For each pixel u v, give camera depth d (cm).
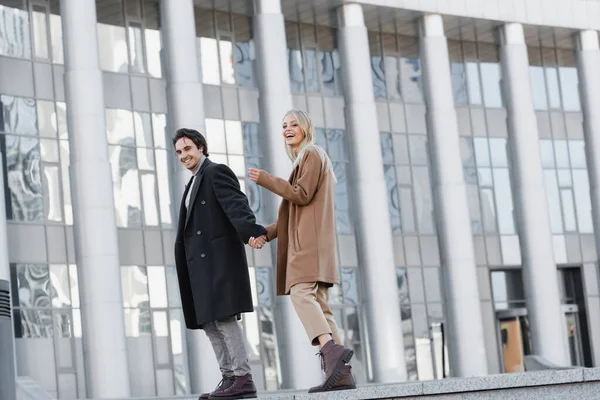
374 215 4038
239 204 893
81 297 3344
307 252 896
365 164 4062
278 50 3891
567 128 4753
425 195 4353
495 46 4659
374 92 4344
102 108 3425
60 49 3544
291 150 942
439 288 4294
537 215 4444
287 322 3750
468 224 4262
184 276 937
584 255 4669
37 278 3325
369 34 4391
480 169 4522
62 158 3475
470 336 4175
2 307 849
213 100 3884
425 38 4322
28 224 3347
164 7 3703
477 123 4556
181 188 3628
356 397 815
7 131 3362
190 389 3572
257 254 3831
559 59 4784
